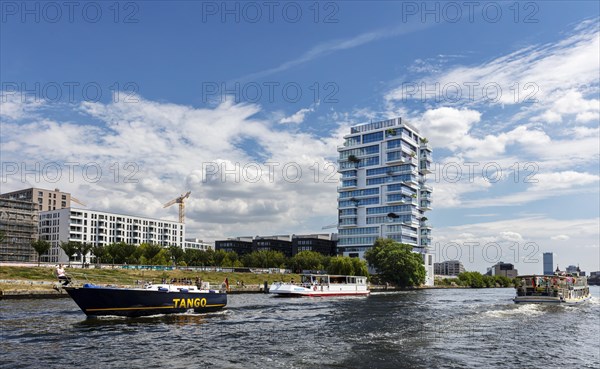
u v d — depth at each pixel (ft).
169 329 130.21
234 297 286.25
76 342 109.29
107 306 146.20
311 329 136.46
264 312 183.83
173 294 160.04
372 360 95.81
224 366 89.15
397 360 96.32
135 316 151.64
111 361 91.76
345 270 484.74
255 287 371.35
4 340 110.93
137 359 93.56
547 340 127.24
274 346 108.37
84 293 142.61
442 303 253.44
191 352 100.63
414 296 341.41
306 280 337.72
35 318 146.92
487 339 124.98
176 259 541.34
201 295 169.48
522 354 106.83
